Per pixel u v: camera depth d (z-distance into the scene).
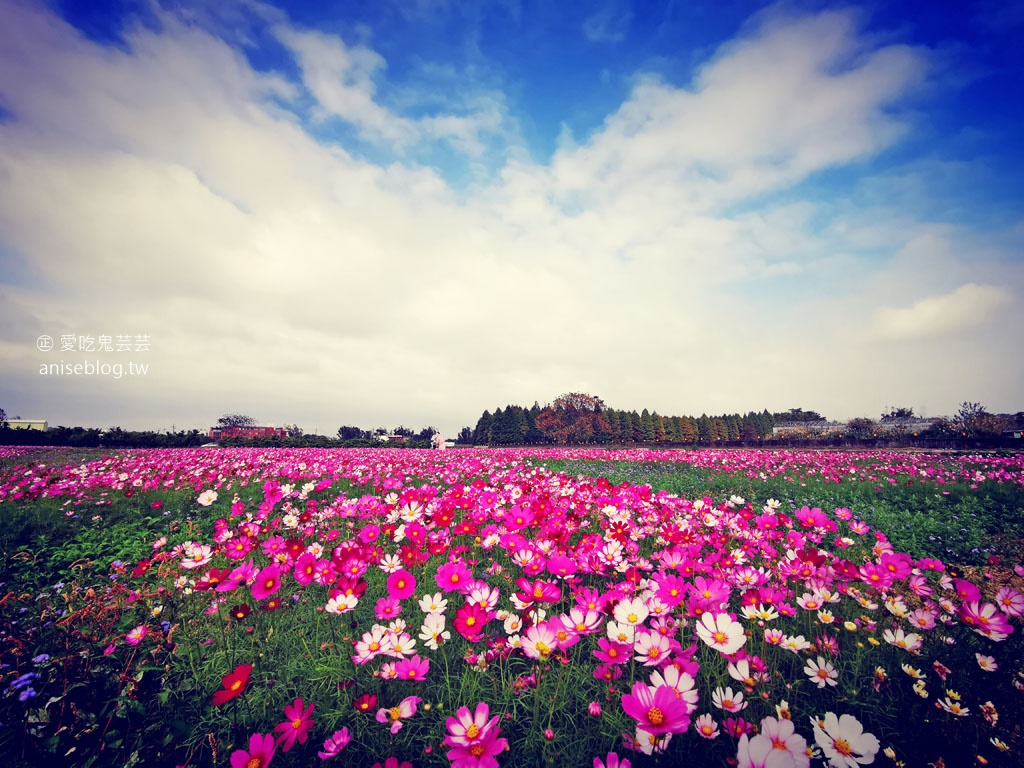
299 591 3.93
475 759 1.58
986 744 2.22
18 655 2.78
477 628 2.36
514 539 3.61
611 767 1.64
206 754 2.22
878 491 9.97
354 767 2.10
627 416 76.94
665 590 2.49
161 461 13.42
